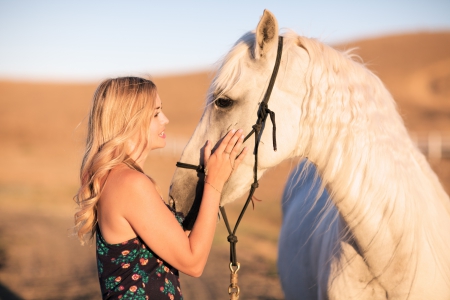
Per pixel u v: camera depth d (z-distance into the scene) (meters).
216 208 2.02
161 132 2.19
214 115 2.24
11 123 38.38
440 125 24.11
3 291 6.26
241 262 7.58
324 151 2.18
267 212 10.84
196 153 2.27
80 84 58.72
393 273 2.18
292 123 2.18
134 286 1.85
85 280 6.84
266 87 2.17
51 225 11.09
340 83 2.14
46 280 6.83
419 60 40.00
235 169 2.16
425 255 2.16
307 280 2.86
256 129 2.15
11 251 8.62
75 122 39.59
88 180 1.95
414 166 2.29
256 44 2.13
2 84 56.47
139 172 1.90
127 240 1.86
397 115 2.28
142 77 2.15
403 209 2.14
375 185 2.14
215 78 2.25
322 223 2.71
